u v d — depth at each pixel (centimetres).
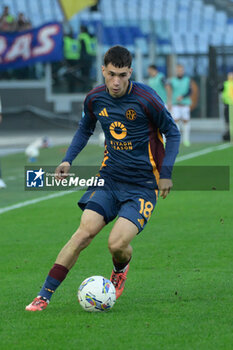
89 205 1986
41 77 10919
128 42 11800
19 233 3328
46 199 4434
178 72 7844
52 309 1998
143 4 13988
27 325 1825
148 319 1859
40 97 10919
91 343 1658
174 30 13950
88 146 7938
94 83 10975
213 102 11256
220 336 1697
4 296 2195
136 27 12000
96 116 2019
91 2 11631
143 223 1981
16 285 2352
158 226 3416
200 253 2794
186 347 1616
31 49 10588
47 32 10569
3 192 4734
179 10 14288
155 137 2011
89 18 12569
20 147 8088
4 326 1825
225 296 2109
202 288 2225
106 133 2022
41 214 3866
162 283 2317
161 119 1962
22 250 2948
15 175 5575
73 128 10644
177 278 2384
